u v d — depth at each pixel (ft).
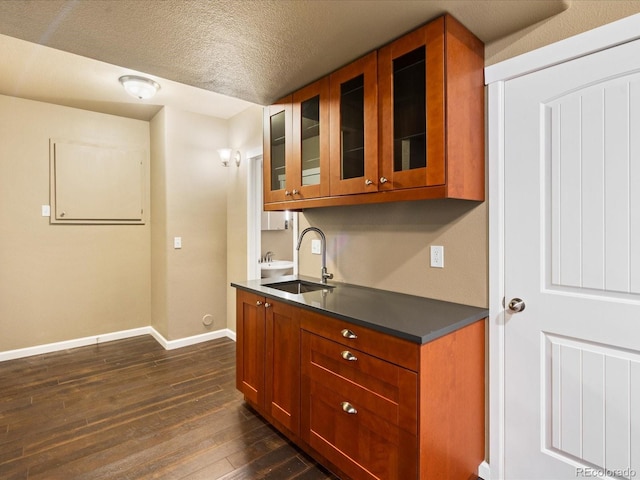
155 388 9.00
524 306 5.28
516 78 5.31
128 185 12.85
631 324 4.41
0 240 10.67
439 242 6.28
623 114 4.40
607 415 4.60
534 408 5.21
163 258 12.21
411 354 4.42
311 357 5.98
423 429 4.39
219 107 11.84
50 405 8.11
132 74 9.09
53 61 8.36
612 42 4.43
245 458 6.27
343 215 8.13
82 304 12.15
